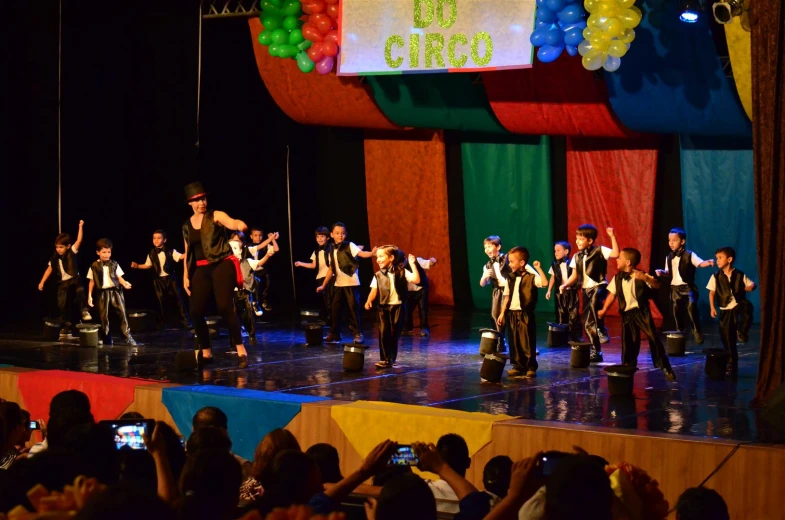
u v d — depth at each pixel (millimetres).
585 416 6457
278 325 11789
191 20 12906
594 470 2236
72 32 12812
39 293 12883
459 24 9953
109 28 13203
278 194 14375
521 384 7785
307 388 7586
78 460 2635
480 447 6027
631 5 9023
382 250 8648
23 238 12883
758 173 6578
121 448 3137
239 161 13773
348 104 12109
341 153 14664
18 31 12703
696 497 2916
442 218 13789
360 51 10477
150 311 11367
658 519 2662
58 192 12805
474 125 11789
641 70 9859
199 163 13180
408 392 7418
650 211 12250
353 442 6492
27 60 12734
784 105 6422
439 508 4344
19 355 9281
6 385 8031
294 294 14484
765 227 6574
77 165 12984
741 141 11594
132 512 1654
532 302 8117
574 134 11141
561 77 10453
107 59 13250
